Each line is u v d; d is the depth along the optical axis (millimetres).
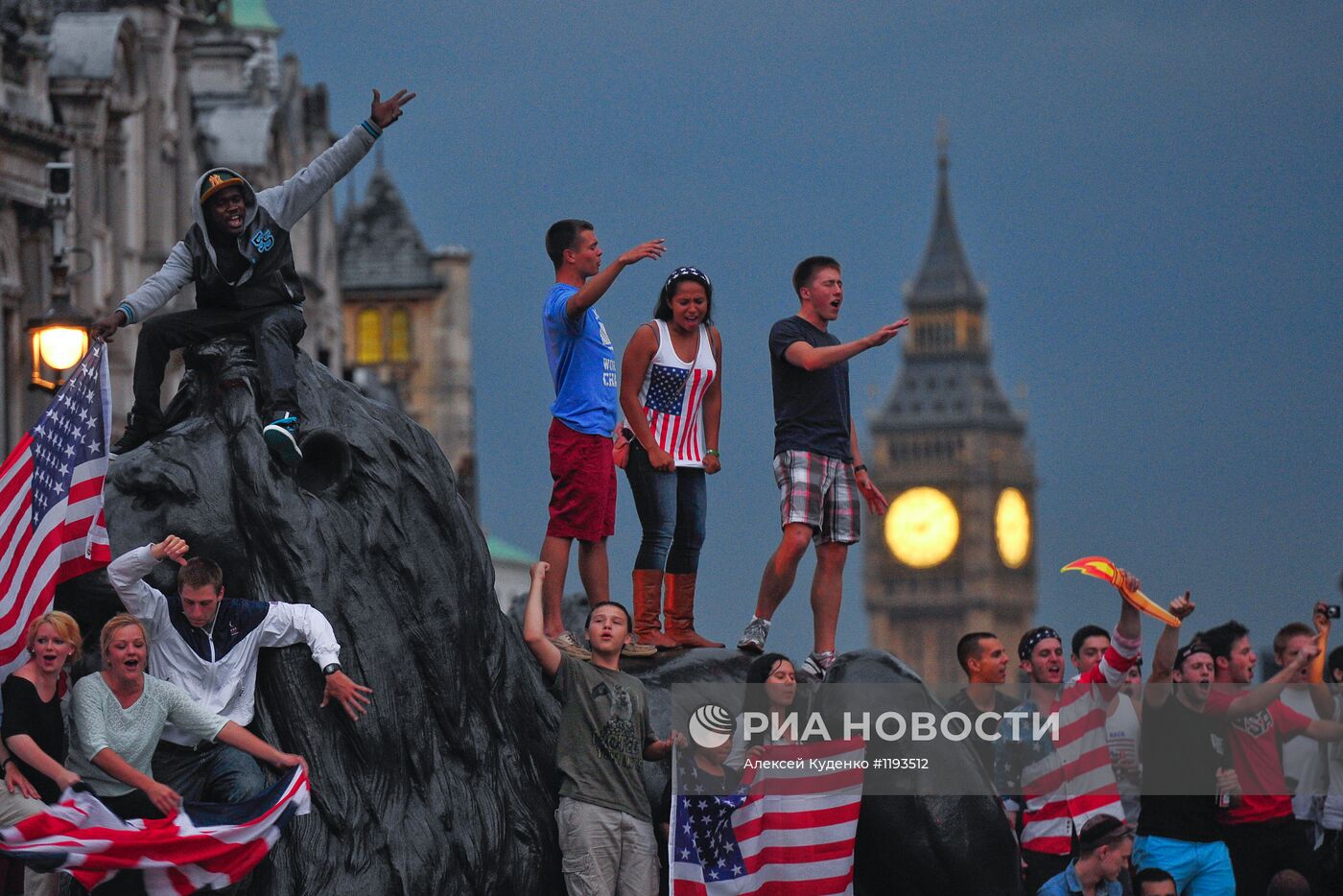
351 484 40469
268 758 37312
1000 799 43938
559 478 44781
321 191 41562
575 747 40844
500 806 40594
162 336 40969
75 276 137750
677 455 46500
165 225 170500
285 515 39156
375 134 41344
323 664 38156
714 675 44562
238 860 36938
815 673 45500
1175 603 45750
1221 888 46312
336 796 38344
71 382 39938
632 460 46562
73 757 37812
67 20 148000
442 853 39125
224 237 40938
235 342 41031
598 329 45156
